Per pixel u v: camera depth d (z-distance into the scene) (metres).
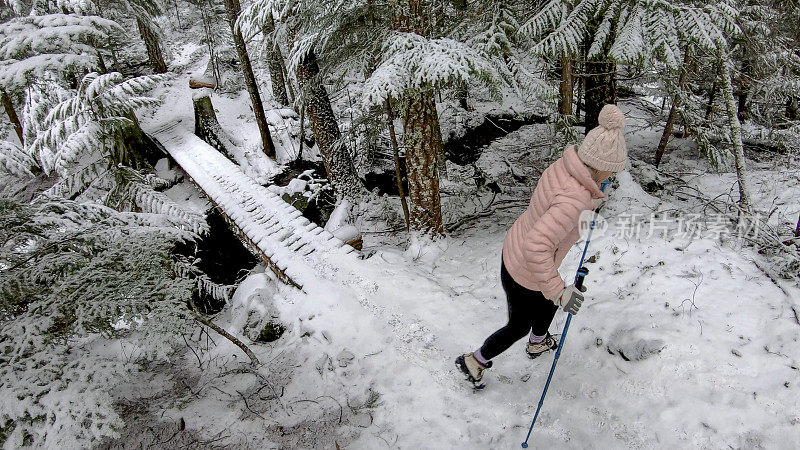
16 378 2.62
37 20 5.38
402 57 4.44
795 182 6.23
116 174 5.90
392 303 4.13
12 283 2.99
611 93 6.46
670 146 9.98
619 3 4.67
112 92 5.33
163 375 3.78
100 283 3.03
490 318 3.76
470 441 2.68
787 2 7.84
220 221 7.55
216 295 4.63
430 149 5.51
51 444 2.40
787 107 9.49
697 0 4.61
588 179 2.14
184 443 2.92
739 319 2.88
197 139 9.56
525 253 2.24
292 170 9.71
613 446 2.46
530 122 13.02
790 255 3.36
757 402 2.38
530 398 2.91
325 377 3.40
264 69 14.77
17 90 5.55
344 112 11.70
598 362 3.04
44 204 3.82
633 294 3.42
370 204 9.09
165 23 20.09
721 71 4.53
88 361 2.83
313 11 6.38
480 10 5.75
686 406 2.50
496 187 8.94
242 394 3.33
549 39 4.86
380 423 2.90
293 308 4.29
